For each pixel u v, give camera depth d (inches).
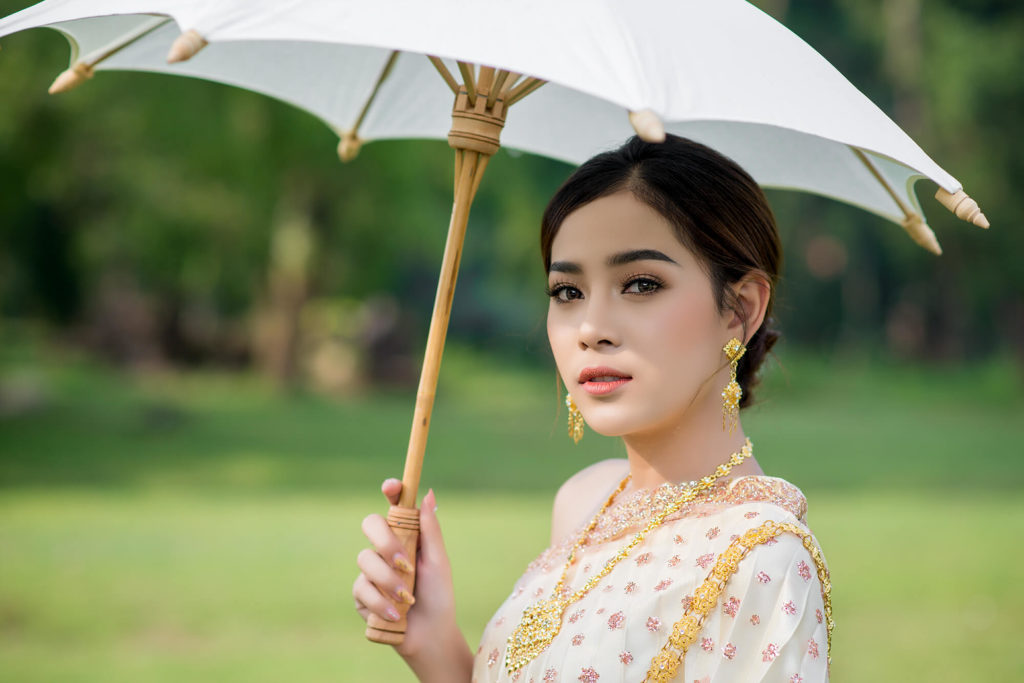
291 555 400.5
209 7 63.4
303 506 523.8
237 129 821.9
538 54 63.0
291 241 1027.3
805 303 1523.1
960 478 619.2
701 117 62.6
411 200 1018.1
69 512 489.4
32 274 1035.3
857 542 424.5
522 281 1390.3
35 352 1163.3
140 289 1176.2
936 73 1224.2
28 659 268.2
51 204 912.3
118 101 784.3
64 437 737.0
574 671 77.9
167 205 887.7
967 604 325.1
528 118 113.0
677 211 79.7
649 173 80.5
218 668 263.3
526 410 1044.5
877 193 98.2
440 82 113.7
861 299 1537.9
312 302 1097.4
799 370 1284.4
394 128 118.7
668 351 79.3
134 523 463.5
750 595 74.0
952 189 72.4
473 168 83.3
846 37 1338.6
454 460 693.3
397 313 1226.6
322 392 1117.7
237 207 888.3
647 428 81.2
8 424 772.6
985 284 1293.1
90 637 289.3
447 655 86.3
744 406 88.4
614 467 98.0
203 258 925.2
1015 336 1358.3
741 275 81.7
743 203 82.0
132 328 1189.1
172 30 100.8
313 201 965.2
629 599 78.4
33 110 725.3
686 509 81.0
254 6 63.0
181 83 797.2
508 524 467.2
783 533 76.0
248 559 392.2
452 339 1462.8
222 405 955.3
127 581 353.1
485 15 64.9
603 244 80.2
